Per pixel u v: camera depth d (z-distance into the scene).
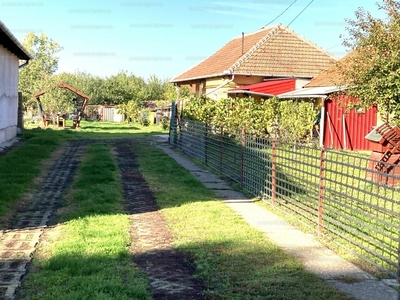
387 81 12.77
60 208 8.53
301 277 5.20
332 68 19.14
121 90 56.12
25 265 5.46
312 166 7.39
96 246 6.11
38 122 38.62
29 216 7.89
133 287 4.74
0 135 18.69
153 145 21.48
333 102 20.27
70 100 35.97
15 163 13.48
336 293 4.77
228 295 4.68
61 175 12.36
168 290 4.83
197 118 20.05
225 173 12.69
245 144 10.80
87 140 23.55
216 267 5.51
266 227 7.48
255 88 24.61
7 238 6.57
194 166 14.64
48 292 4.62
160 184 11.24
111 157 16.23
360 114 19.12
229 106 20.50
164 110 37.62
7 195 8.98
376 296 4.73
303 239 6.81
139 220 7.79
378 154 11.24
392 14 13.39
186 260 5.78
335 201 6.68
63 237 6.59
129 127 35.84
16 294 4.63
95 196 9.37
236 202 9.46
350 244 6.47
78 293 4.50
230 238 6.72
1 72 18.61
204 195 10.05
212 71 29.77
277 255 5.97
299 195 7.88
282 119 20.17
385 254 6.02
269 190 9.26
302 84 25.56
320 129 19.88
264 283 5.01
